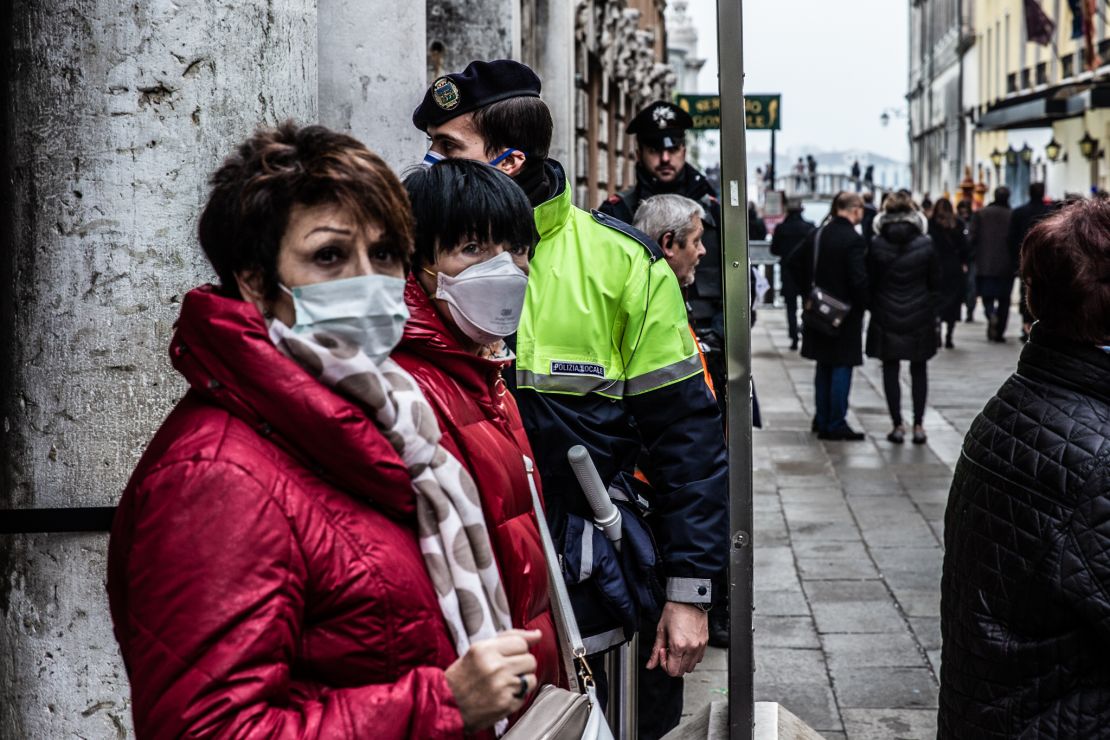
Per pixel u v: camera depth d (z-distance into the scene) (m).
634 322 3.05
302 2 2.97
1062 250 2.46
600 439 3.04
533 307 3.05
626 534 3.06
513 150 3.09
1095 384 2.46
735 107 2.83
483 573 1.84
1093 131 29.94
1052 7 34.09
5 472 2.85
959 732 2.58
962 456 2.67
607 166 16.86
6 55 2.80
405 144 4.67
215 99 2.80
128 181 2.75
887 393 10.61
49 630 2.82
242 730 1.53
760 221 21.22
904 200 10.37
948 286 17.62
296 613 1.60
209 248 1.75
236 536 1.56
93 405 2.78
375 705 1.60
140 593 1.57
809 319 10.59
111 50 2.74
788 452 10.32
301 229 1.69
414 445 1.76
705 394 3.12
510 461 2.06
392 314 1.72
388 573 1.66
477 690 1.64
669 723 3.92
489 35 7.42
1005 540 2.48
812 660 5.59
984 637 2.51
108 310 2.77
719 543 3.12
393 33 4.63
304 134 1.73
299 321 1.70
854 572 6.90
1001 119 32.94
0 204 2.83
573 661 2.16
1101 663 2.44
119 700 2.84
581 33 13.29
